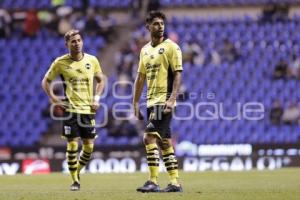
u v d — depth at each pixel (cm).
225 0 7000
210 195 2233
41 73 6362
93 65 2736
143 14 6919
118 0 7006
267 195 2222
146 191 2405
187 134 5647
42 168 4866
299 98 6075
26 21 6712
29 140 5822
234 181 3231
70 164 2662
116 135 5606
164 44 2423
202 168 4919
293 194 2258
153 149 2423
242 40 6594
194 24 6775
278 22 6788
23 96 6150
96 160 4881
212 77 6222
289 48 6525
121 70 6231
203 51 6456
